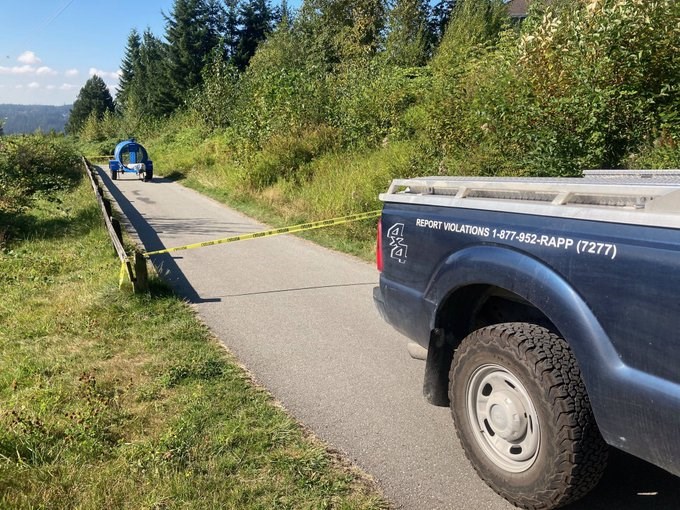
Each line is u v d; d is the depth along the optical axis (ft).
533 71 30.09
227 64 109.50
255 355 16.80
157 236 37.81
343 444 11.87
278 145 52.65
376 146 48.70
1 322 19.90
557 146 27.32
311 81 57.52
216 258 30.53
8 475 10.12
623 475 10.36
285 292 23.77
